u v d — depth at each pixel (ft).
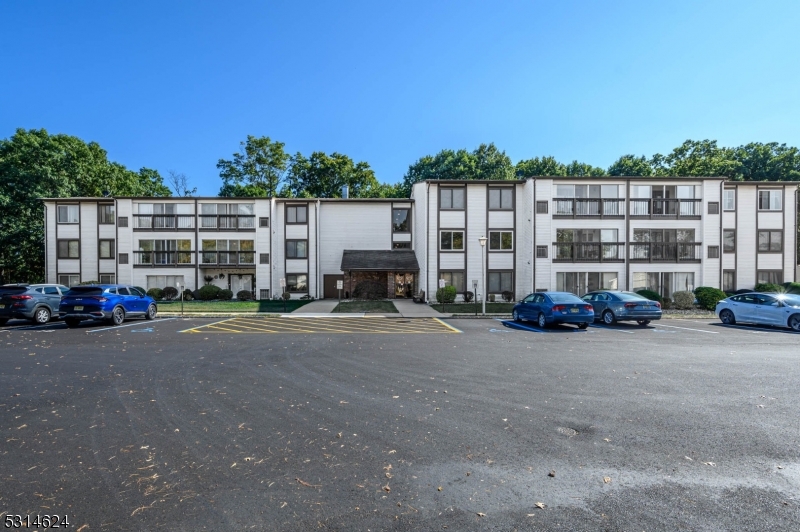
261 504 11.78
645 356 33.35
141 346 38.06
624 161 181.16
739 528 10.67
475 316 68.59
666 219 89.92
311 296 105.09
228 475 13.50
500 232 95.45
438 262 94.68
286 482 13.06
